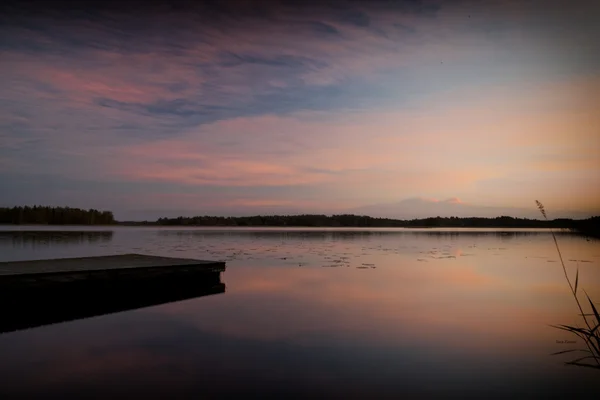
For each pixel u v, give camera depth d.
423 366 5.04
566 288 10.59
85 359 5.20
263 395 4.18
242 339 6.10
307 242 31.05
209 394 4.20
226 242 30.08
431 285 10.99
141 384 4.42
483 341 6.04
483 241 34.22
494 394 4.28
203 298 9.29
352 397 4.17
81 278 8.52
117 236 37.81
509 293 9.90
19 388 4.30
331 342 5.96
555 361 5.23
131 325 6.91
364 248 24.94
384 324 6.97
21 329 6.64
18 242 25.97
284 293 9.84
